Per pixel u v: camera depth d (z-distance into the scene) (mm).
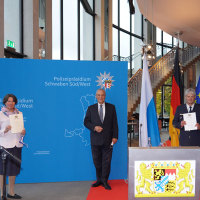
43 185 3484
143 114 3451
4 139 2771
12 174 2818
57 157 3605
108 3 9633
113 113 3293
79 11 7797
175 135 4168
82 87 3605
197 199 1758
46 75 3549
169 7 5227
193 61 10984
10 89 3482
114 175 3711
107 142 3236
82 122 3621
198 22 5848
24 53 5371
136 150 1718
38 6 5500
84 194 3119
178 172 1739
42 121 3561
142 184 1728
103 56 9273
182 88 4418
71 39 7355
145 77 3555
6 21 4734
